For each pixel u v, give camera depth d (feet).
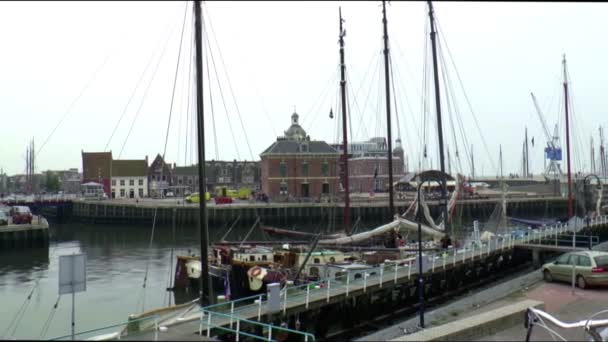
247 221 262.26
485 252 105.70
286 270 94.38
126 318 89.66
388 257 99.45
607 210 208.13
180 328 44.37
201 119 69.67
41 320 89.15
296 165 321.11
